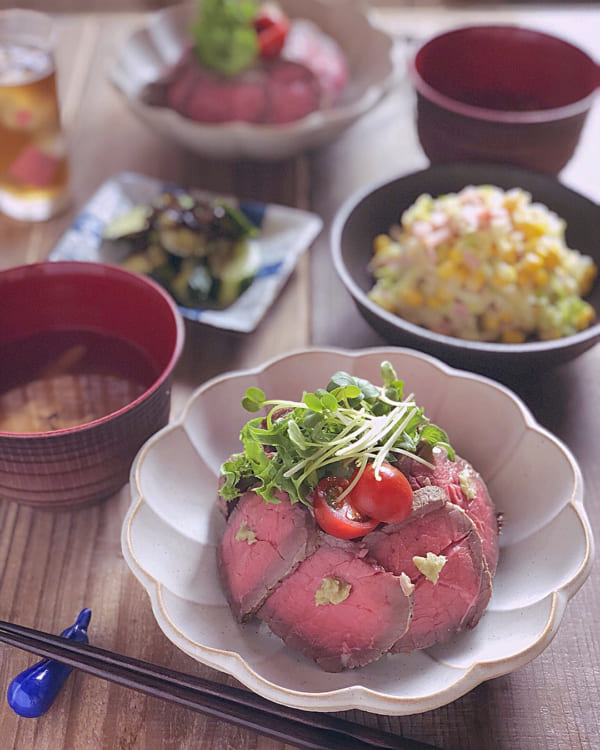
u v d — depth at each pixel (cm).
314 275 67
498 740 45
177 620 44
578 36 85
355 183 74
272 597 45
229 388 51
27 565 51
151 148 77
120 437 49
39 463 48
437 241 60
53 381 54
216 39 71
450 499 46
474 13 89
